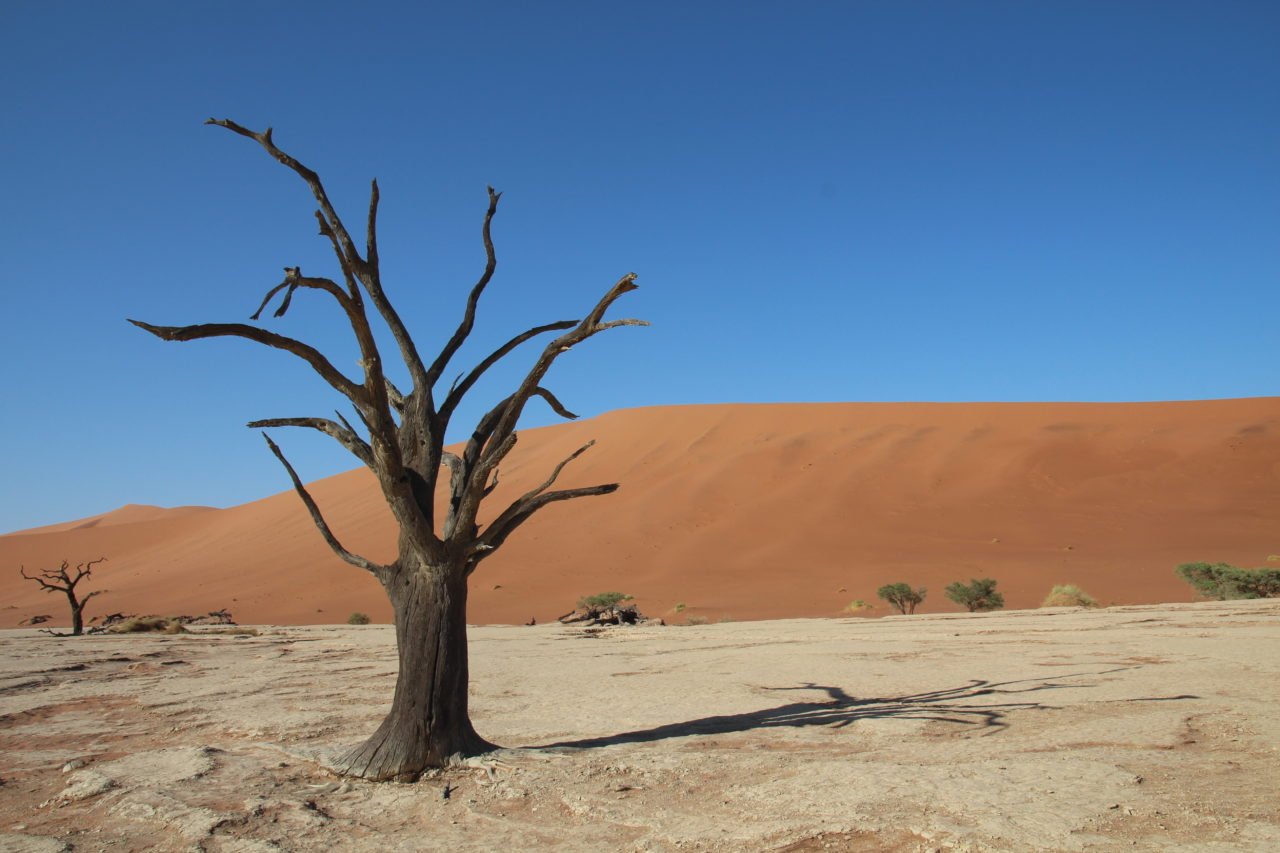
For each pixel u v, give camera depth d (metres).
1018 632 18.95
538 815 6.19
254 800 6.80
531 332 8.72
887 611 42.94
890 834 5.34
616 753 7.74
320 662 19.22
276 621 56.53
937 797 5.97
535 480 88.62
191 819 6.33
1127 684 10.59
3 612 75.44
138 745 9.78
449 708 7.57
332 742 9.30
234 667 18.67
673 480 79.25
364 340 6.97
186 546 107.31
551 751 7.71
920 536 60.56
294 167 6.98
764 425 89.88
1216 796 5.81
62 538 115.44
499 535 7.85
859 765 6.96
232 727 10.43
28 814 6.99
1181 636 16.03
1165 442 71.62
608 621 36.50
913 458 75.44
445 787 6.95
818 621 28.52
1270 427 71.19
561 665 16.67
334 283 6.85
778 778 6.74
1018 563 51.91
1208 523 56.50
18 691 15.12
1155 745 7.37
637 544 66.44
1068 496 65.06
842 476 73.31
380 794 6.90
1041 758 7.02
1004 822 5.38
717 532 66.38
